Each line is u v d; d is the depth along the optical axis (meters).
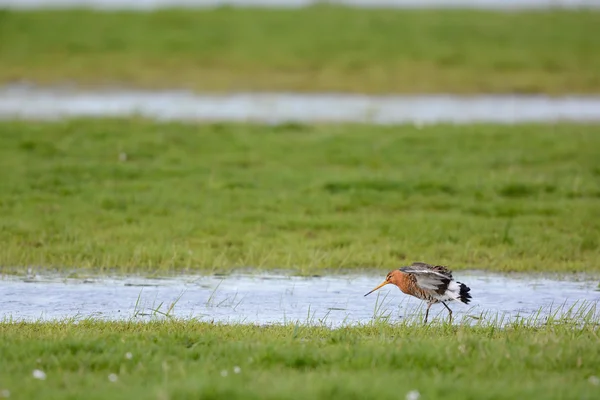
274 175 30.30
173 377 12.14
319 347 14.19
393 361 13.12
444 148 34.62
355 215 26.31
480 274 21.62
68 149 33.12
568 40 72.50
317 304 18.81
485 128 38.62
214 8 82.56
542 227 25.09
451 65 64.44
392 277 17.44
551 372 12.75
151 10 81.25
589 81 60.38
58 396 11.14
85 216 25.47
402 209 27.27
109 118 39.81
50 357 13.06
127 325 16.19
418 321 17.30
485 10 84.25
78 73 61.03
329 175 30.30
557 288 20.41
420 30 74.62
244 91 56.47
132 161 32.22
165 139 35.06
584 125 40.94
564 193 28.48
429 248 23.31
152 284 20.30
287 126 38.94
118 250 22.38
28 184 28.38
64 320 16.69
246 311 18.12
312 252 22.72
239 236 24.11
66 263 21.86
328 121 43.31
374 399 11.12
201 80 59.81
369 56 66.50
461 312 18.33
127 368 12.71
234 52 67.50
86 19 77.00
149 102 50.69
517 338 14.66
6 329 15.65
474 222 25.36
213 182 29.19
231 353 13.43
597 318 17.59
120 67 62.88
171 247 22.66
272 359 13.15
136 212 26.03
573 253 23.14
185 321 16.58
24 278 20.62
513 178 30.02
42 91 55.34
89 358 13.02
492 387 11.82
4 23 74.44
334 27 75.56
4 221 24.44
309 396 10.99
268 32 74.00
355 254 22.61
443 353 13.38
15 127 36.50
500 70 63.22
